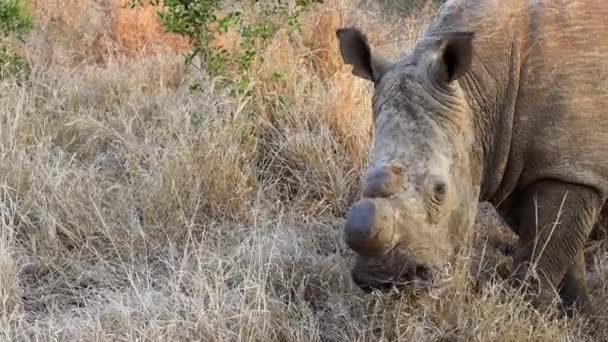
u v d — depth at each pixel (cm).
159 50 837
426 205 398
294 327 448
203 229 548
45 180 557
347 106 662
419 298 433
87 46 852
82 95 707
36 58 767
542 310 470
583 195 464
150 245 532
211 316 441
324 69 738
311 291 491
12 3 713
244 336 434
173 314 442
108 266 512
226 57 674
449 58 414
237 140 615
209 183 576
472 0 470
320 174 613
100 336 428
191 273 482
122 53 848
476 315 439
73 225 539
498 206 486
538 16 467
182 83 721
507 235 589
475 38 459
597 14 471
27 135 609
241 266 496
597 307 504
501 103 459
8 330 435
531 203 472
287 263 502
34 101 659
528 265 475
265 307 443
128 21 872
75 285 500
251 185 601
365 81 696
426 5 913
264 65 683
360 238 377
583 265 510
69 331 440
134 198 570
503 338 431
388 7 978
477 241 573
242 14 701
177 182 565
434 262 405
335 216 599
